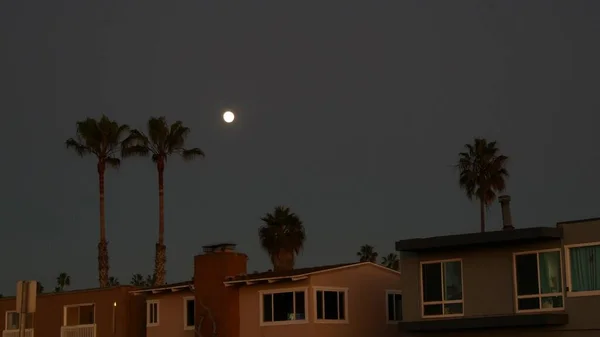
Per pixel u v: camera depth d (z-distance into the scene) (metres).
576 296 30.45
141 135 62.00
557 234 30.94
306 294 37.47
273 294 38.59
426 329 33.16
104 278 60.84
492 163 66.81
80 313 46.88
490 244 32.41
